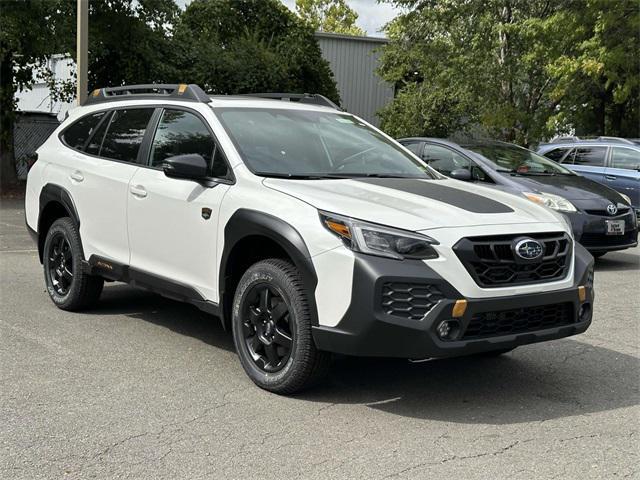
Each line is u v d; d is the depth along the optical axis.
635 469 3.60
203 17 23.09
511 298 4.15
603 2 18.11
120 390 4.59
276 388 4.51
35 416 4.14
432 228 4.14
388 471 3.52
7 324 6.09
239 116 5.39
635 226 9.97
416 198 4.57
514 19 21.95
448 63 23.11
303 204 4.40
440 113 27.19
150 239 5.50
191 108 5.50
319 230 4.21
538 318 4.36
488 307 4.08
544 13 21.36
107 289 7.52
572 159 14.99
